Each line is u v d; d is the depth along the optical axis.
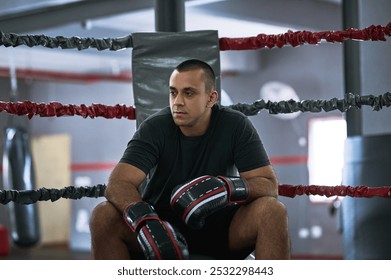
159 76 2.80
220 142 2.31
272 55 12.41
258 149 2.31
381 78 4.54
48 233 13.89
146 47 2.80
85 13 6.70
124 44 2.80
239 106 2.81
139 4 6.32
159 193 2.36
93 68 12.73
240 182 2.18
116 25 8.87
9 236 13.32
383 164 4.08
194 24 9.04
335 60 11.70
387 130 4.49
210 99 2.29
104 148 13.69
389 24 2.67
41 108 2.65
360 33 2.70
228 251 2.33
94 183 13.78
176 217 2.33
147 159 2.26
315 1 9.09
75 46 2.72
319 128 11.95
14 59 11.11
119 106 2.80
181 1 3.06
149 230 2.04
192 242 2.35
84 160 13.91
